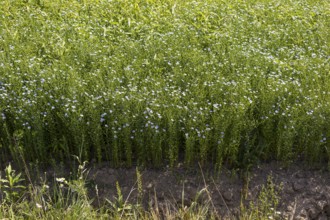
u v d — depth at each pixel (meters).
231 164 6.35
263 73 7.20
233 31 8.57
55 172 6.17
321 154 6.50
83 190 5.57
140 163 6.32
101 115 6.17
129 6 9.18
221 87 6.81
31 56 7.57
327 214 6.17
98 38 8.22
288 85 6.97
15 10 9.02
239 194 6.11
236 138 6.23
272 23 9.27
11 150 6.17
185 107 6.27
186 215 5.80
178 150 6.42
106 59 7.41
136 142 6.28
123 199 5.96
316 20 9.52
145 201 5.98
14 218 5.40
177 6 9.53
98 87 6.68
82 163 6.30
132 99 6.39
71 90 6.48
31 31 8.34
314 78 7.29
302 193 6.18
